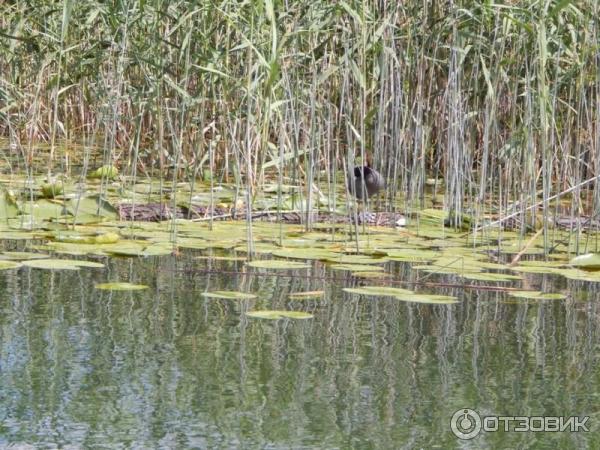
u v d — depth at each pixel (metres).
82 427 8.46
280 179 16.16
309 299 12.92
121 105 22.17
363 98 15.96
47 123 27.88
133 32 19.67
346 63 16.89
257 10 14.25
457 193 18.00
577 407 9.32
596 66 17.22
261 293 13.09
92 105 25.42
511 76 19.31
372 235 16.98
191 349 10.64
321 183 21.66
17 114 23.86
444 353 10.84
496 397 9.52
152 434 8.34
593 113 20.70
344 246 15.86
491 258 15.61
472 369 10.31
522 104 20.38
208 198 19.25
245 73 18.03
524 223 17.70
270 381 9.75
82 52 20.56
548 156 16.22
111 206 17.55
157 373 9.85
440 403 9.32
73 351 10.45
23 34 21.36
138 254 14.62
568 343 11.32
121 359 10.24
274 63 14.06
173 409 8.95
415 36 19.31
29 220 16.80
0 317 11.57
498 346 11.14
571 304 13.12
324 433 8.50
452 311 12.63
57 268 13.19
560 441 8.56
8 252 14.45
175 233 15.84
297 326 11.67
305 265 13.96
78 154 25.80
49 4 19.34
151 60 18.14
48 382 9.52
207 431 8.46
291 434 8.45
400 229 17.75
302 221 17.56
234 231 16.77
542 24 15.44
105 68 22.27
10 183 20.19
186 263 14.62
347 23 18.00
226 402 9.16
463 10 17.06
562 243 17.09
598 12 17.55
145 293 12.90
